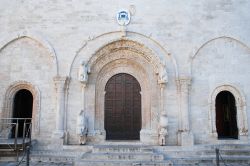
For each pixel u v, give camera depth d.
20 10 21.25
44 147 19.55
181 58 20.55
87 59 20.50
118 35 20.80
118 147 17.88
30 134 18.95
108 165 15.60
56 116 19.80
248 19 21.17
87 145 19.16
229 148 18.86
